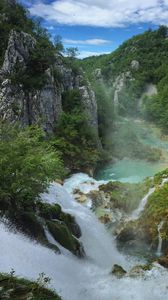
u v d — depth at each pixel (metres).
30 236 30.41
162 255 36.50
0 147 31.34
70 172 62.81
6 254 25.22
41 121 66.94
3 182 30.81
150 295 25.83
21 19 86.81
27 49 70.50
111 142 87.06
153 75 199.75
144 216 41.22
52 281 24.58
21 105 65.25
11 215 30.89
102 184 52.50
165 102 143.00
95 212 45.09
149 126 135.50
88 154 68.69
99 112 94.44
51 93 70.62
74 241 34.56
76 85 86.00
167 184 45.69
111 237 40.88
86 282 27.66
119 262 36.28
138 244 38.59
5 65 67.00
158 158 80.19
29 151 32.25
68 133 69.56
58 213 37.41
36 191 32.72
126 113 164.88
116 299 24.94
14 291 19.66
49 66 72.06
